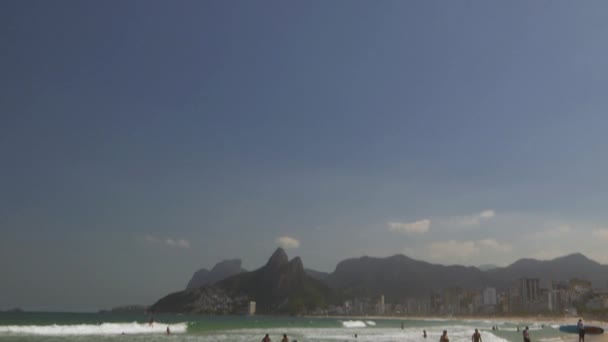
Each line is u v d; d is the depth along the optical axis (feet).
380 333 319.27
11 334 248.93
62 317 599.57
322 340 240.94
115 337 243.19
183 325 351.46
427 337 273.54
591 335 296.71
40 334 257.75
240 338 243.60
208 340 228.63
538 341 229.86
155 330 311.06
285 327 420.36
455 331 363.76
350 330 372.17
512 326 565.94
